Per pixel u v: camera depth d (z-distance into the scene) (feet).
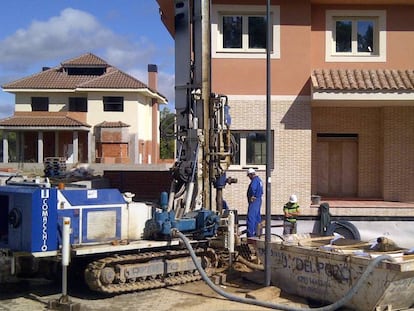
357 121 60.54
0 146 176.14
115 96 170.71
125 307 31.12
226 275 37.55
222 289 35.09
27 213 31.09
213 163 39.65
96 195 33.65
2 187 32.40
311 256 32.55
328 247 33.47
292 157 54.49
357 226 52.54
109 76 173.68
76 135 167.73
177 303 31.96
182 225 36.50
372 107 60.13
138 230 35.70
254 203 45.78
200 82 40.06
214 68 54.75
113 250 32.76
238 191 54.24
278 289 33.91
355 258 29.86
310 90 54.34
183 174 39.14
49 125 163.84
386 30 56.95
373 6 56.90
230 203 54.13
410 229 52.44
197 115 39.88
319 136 60.95
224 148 40.06
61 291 34.68
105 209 34.01
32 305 31.45
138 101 171.83
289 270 34.17
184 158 39.45
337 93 52.16
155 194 65.00
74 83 175.22
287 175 54.39
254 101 54.70
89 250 31.86
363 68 57.06
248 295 32.86
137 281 34.27
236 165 54.75
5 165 151.02
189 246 34.12
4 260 36.19
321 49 57.21
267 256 34.65
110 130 167.73
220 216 39.32
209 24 40.42
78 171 69.36
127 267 33.35
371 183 60.70
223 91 54.80
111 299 32.83
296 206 48.57
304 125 54.54
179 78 40.83
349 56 57.16
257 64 54.90
